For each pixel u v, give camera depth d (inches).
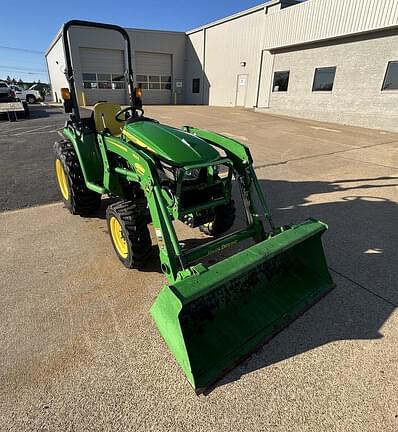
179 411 64.1
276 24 593.9
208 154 102.3
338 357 76.9
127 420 62.2
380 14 421.4
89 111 621.0
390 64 438.0
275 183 209.3
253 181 107.9
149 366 74.3
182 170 92.3
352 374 72.5
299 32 546.6
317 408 64.9
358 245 129.3
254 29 696.4
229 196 112.7
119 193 124.6
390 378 71.6
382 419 62.7
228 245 96.9
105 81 918.4
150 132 109.9
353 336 83.1
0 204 171.5
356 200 178.4
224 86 849.5
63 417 62.6
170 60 992.2
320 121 542.6
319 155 289.4
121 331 84.4
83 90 895.1
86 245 128.7
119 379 70.9
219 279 69.6
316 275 100.9
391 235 137.8
